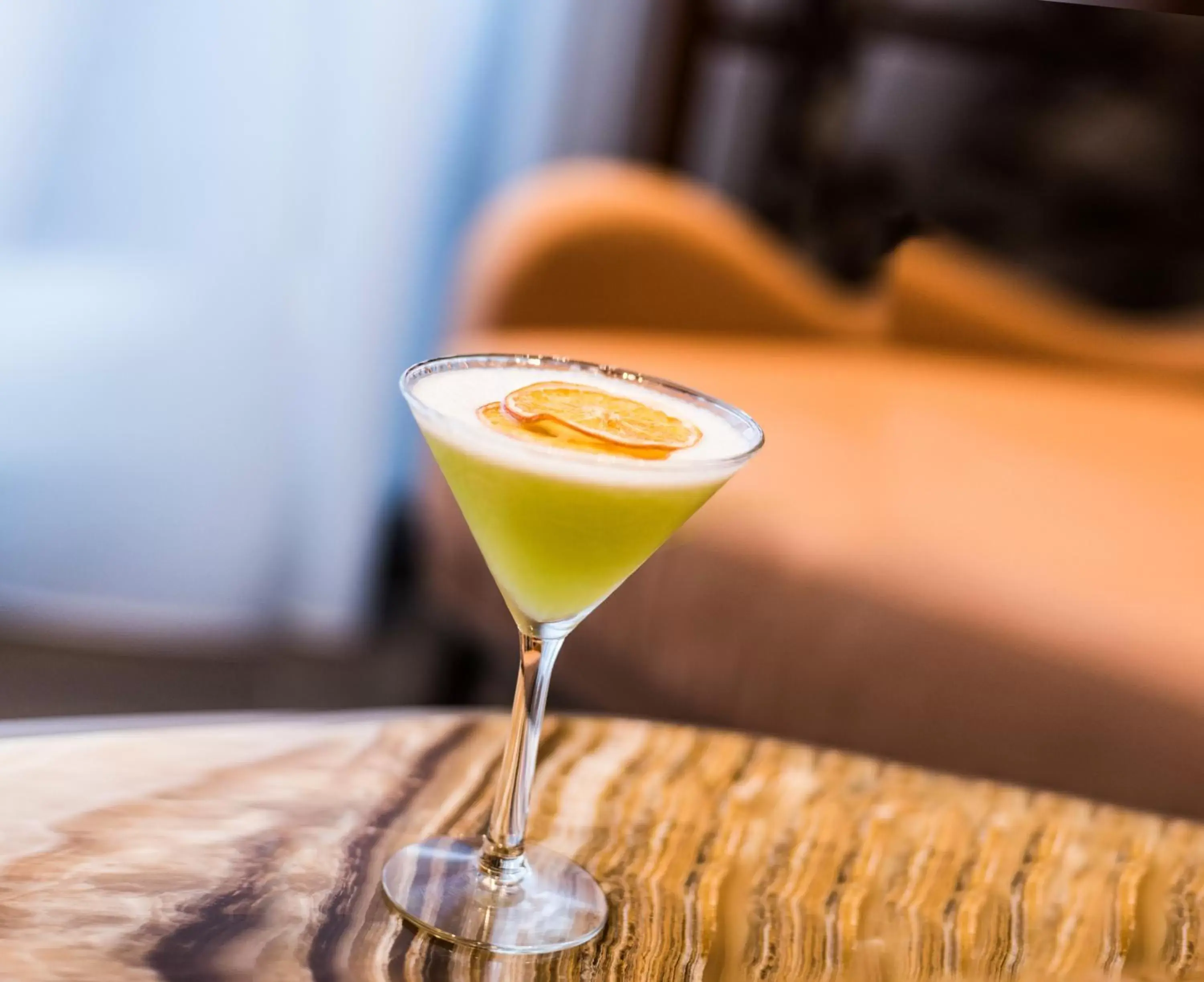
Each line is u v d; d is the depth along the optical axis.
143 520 2.02
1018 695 1.11
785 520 1.22
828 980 0.69
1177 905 0.77
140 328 1.95
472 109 2.24
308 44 1.94
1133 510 1.34
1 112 1.81
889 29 2.47
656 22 2.34
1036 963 0.72
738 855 0.75
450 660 1.71
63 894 0.66
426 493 1.50
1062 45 2.41
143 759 0.74
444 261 2.29
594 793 0.78
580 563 0.66
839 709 1.18
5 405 1.92
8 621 1.99
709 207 1.82
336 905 0.68
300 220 2.00
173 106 1.89
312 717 0.80
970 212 2.50
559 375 0.71
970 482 1.33
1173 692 1.08
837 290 2.54
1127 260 2.45
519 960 0.67
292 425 2.08
